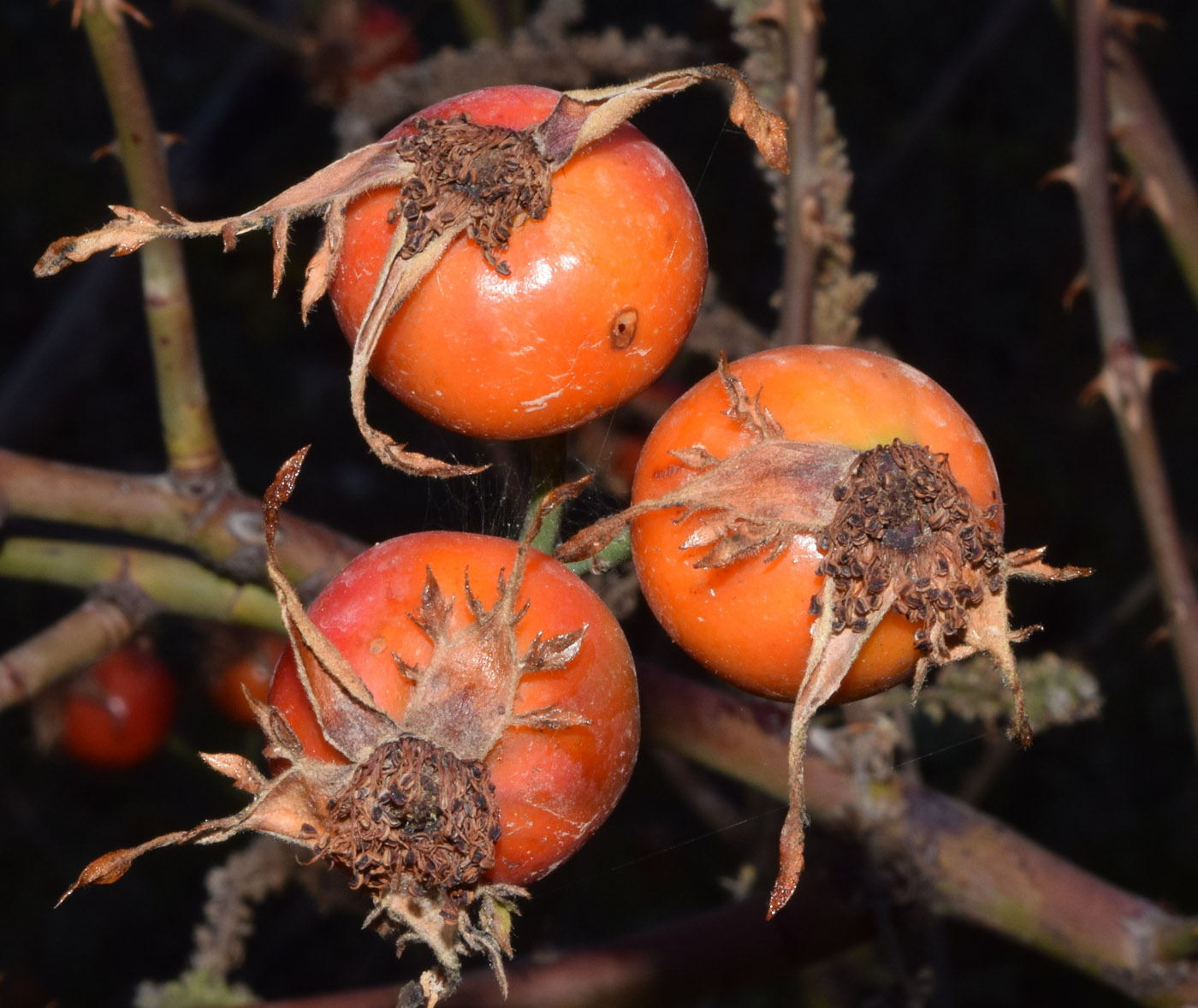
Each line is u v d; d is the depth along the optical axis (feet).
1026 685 0.70
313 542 0.70
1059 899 0.71
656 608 0.60
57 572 0.70
